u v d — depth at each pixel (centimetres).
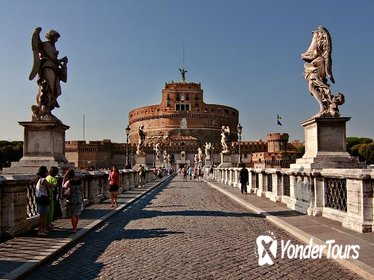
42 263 876
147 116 16988
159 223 1500
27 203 1306
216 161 12888
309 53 1702
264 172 2473
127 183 3478
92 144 14088
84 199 2095
